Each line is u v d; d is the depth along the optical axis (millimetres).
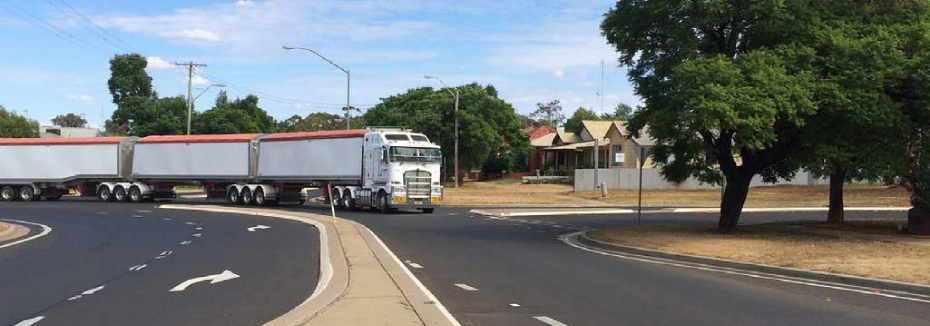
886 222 25906
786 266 14281
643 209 38031
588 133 73625
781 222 26266
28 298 10742
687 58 19469
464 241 20234
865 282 12445
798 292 11672
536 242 20359
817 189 50719
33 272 13703
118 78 73500
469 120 64312
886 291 11820
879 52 17984
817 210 37875
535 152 84438
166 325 8703
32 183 45438
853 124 18547
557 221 29672
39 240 20656
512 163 81188
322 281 11875
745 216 33344
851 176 21719
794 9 18922
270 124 81938
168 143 42969
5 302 10406
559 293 11297
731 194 22141
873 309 10133
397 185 33531
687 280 13016
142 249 17984
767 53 18500
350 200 35938
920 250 16656
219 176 41312
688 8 19484
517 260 15828
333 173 36812
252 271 13688
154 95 75812
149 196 43812
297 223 27047
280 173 39344
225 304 10125
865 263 14375
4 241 20406
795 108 17297
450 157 66562
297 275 13086
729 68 17812
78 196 53250
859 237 20078
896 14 19938
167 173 42938
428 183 34438
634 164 59656
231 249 17844
